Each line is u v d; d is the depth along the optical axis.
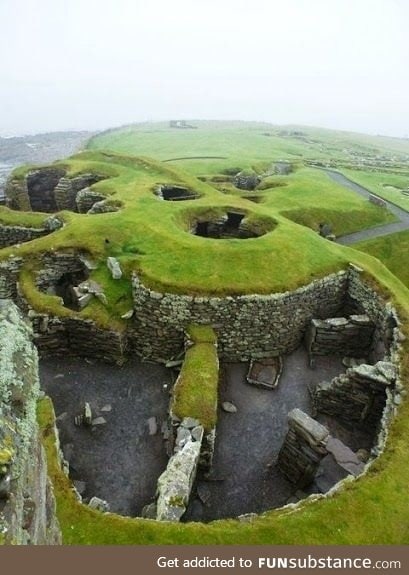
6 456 4.50
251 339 22.81
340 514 12.12
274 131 148.75
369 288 24.31
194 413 16.52
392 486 13.16
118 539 11.07
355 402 18.94
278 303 22.58
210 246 25.78
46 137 177.25
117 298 23.02
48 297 22.62
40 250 25.33
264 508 15.71
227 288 22.09
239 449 17.91
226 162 63.94
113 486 16.00
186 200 36.47
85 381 20.97
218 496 16.03
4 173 95.50
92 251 25.47
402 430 15.25
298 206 39.62
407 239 37.03
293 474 16.52
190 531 11.32
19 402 5.30
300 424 15.43
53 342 21.95
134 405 19.75
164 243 26.20
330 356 23.78
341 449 17.88
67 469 15.48
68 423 18.58
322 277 24.89
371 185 54.72
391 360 18.97
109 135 126.31
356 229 39.12
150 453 17.41
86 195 39.25
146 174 45.19
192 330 21.67
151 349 22.75
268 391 21.11
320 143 120.75
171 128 148.00
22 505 4.71
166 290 21.94
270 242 27.00
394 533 11.80
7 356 5.59
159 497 13.30
